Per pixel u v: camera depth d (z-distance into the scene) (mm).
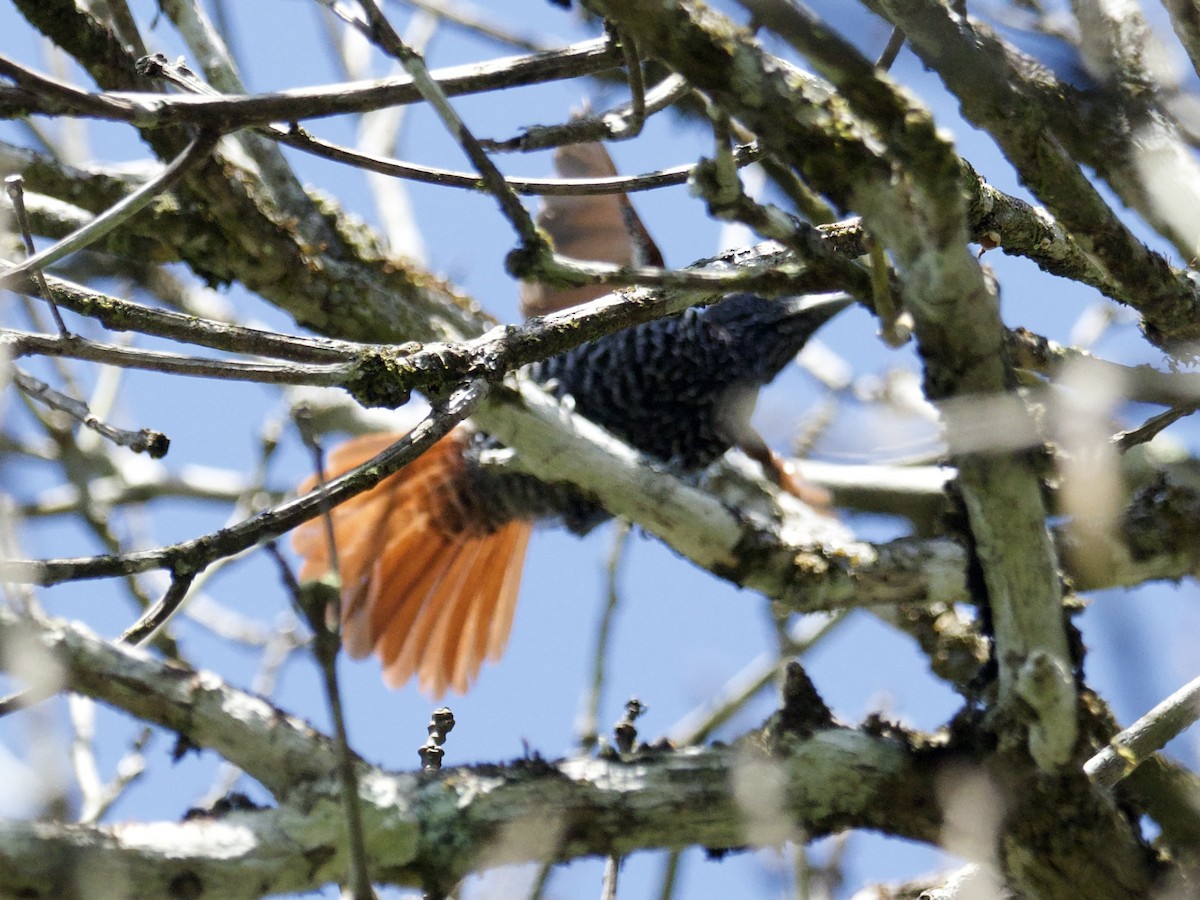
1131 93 7422
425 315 10367
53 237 10023
